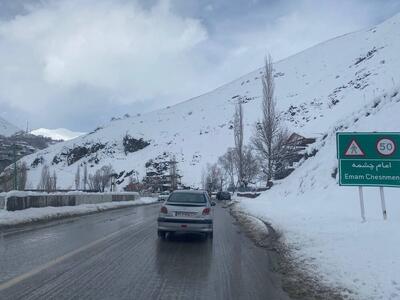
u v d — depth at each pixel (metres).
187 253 12.73
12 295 7.53
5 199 21.34
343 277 8.80
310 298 7.92
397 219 14.76
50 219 23.61
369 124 28.61
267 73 55.03
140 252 12.59
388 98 30.22
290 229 16.53
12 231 17.30
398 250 9.91
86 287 8.23
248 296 8.00
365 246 10.88
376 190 20.75
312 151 41.16
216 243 15.19
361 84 171.50
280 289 8.59
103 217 26.72
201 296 7.91
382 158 15.20
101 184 128.12
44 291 7.85
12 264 10.23
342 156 15.54
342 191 23.59
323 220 17.53
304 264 10.60
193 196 16.25
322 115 161.25
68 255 11.60
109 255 11.88
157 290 8.20
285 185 39.97
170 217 15.50
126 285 8.50
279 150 58.09
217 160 158.25
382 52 191.88
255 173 82.06
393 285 7.77
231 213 33.94
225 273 10.00
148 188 140.75
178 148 187.88
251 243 15.34
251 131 174.38
